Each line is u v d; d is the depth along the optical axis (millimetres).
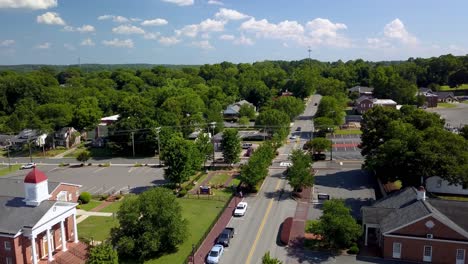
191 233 58625
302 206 69000
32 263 49344
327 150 107938
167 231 51656
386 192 71438
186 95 153750
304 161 75062
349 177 85250
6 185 61438
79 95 183375
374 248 52406
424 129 76375
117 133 116500
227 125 148500
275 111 128500
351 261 49062
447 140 65812
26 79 182500
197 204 71938
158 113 123875
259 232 58500
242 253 52031
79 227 62375
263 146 87750
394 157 65688
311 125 153250
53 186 63469
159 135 112125
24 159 119375
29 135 132000
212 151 98625
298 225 60531
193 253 49844
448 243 47188
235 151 94125
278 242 54969
